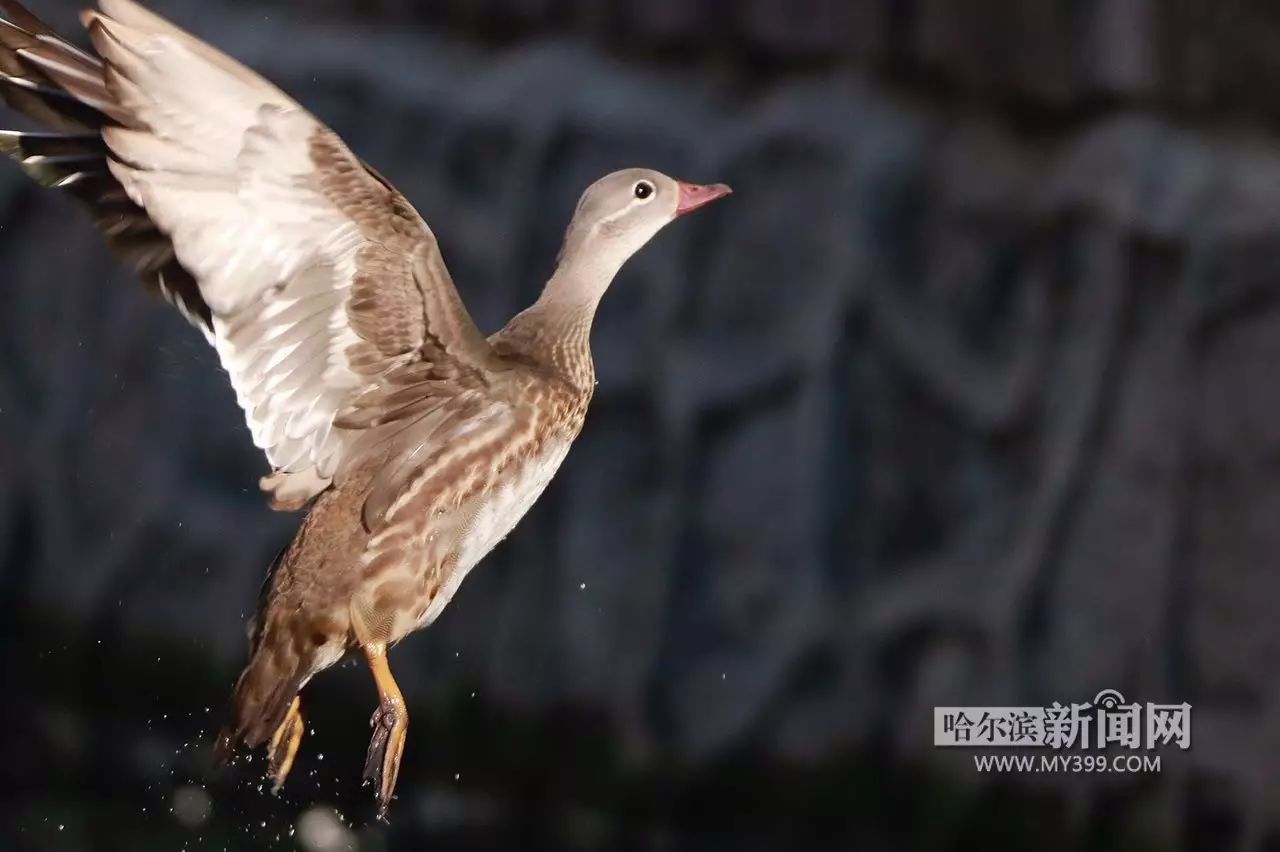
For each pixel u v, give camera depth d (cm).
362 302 709
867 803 1212
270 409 709
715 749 1244
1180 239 1194
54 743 1403
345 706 1332
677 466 1275
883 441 1241
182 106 656
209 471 1420
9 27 695
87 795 1362
